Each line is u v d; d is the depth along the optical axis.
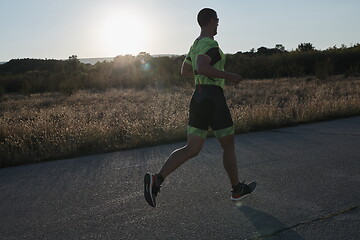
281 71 38.31
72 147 6.79
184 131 7.75
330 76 32.66
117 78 36.06
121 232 3.31
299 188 4.33
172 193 4.29
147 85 33.34
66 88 26.19
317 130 8.24
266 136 7.69
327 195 4.06
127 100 19.92
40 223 3.57
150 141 7.22
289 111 10.38
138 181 4.86
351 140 7.00
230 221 3.46
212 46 3.48
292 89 20.61
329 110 10.34
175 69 35.47
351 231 3.16
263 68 39.66
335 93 17.00
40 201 4.19
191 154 3.64
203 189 4.40
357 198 3.94
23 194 4.45
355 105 10.91
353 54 41.81
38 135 7.60
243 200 3.99
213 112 3.60
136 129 7.89
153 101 18.25
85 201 4.14
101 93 27.00
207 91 3.59
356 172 4.91
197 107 3.61
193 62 3.69
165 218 3.58
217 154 6.16
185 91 24.58
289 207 3.75
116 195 4.32
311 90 19.48
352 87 19.83
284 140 7.21
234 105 14.34
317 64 32.09
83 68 47.41
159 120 9.09
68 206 4.00
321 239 3.04
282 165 5.36
